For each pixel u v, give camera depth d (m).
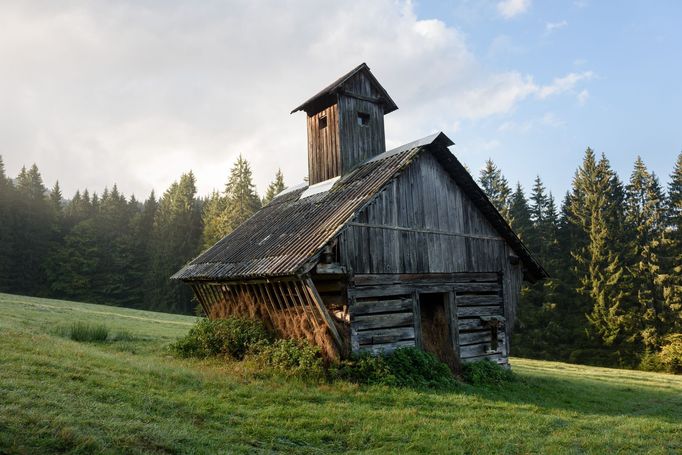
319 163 19.44
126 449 6.04
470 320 16.45
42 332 17.23
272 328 15.02
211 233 59.88
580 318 45.09
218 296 18.27
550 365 27.53
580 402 14.31
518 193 54.06
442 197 16.39
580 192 50.88
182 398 9.04
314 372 12.07
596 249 44.81
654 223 45.22
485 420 10.09
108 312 36.00
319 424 8.68
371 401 10.73
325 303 14.00
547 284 47.16
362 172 16.95
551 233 50.91
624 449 8.98
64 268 62.34
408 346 14.34
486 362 15.95
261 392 10.34
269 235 16.58
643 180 47.88
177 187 70.56
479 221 17.52
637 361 40.38
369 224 14.11
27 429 5.96
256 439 7.56
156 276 63.34
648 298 41.31
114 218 73.25
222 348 14.49
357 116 19.03
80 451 5.69
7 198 64.62
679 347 36.69
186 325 30.53
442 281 15.77
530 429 9.77
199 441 6.89
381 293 13.99
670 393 18.50
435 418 9.94
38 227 64.94
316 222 14.66
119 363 11.34
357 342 13.20
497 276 17.69
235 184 58.59
